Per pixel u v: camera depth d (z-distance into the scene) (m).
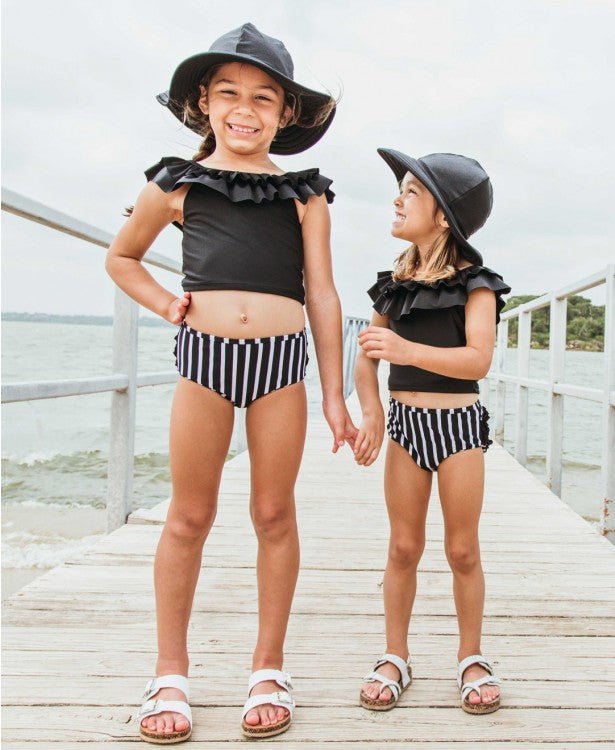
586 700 1.60
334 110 1.78
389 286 1.76
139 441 11.05
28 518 6.07
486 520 3.28
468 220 1.73
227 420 1.54
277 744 1.40
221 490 3.74
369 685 1.57
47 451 10.72
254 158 1.63
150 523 2.99
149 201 1.60
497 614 2.11
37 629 1.92
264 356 1.51
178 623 1.53
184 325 1.56
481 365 1.60
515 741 1.43
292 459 1.55
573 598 2.26
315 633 1.94
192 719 1.48
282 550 1.55
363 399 1.73
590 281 3.55
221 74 1.56
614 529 3.24
